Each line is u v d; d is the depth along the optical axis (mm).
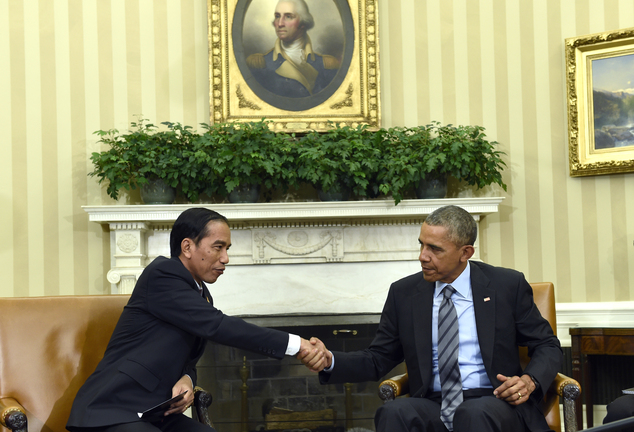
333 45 4223
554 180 4168
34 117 4113
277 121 4160
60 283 4082
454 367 2252
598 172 4035
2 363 2449
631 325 3975
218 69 4137
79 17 4168
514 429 2051
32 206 4090
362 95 4191
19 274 4062
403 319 2410
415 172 3807
